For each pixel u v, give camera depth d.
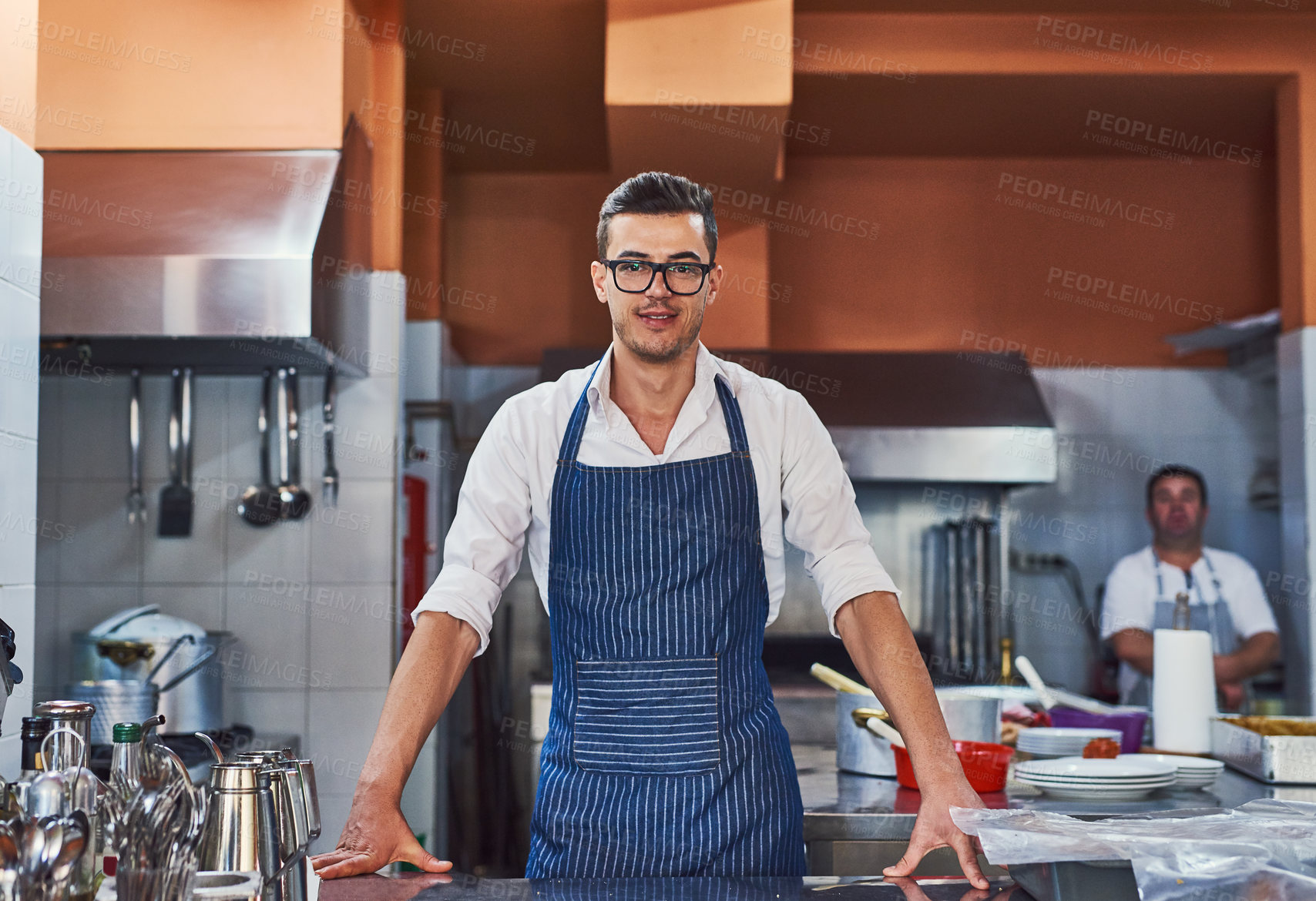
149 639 2.37
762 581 1.52
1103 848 0.98
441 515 3.64
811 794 1.74
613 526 1.48
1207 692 2.02
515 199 4.20
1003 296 4.18
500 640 3.97
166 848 0.84
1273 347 3.73
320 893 1.07
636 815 1.36
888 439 3.64
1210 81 3.35
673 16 2.90
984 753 1.69
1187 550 3.51
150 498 2.85
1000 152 4.11
